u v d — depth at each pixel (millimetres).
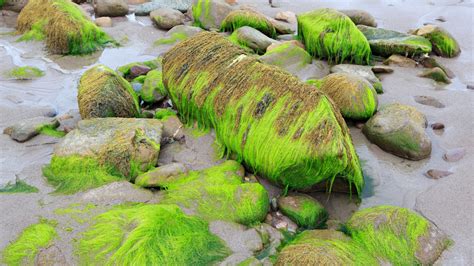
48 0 3918
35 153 2762
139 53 3809
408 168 2764
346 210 2551
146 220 2324
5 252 2270
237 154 2703
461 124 3047
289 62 3602
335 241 2309
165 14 4188
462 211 2518
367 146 2893
